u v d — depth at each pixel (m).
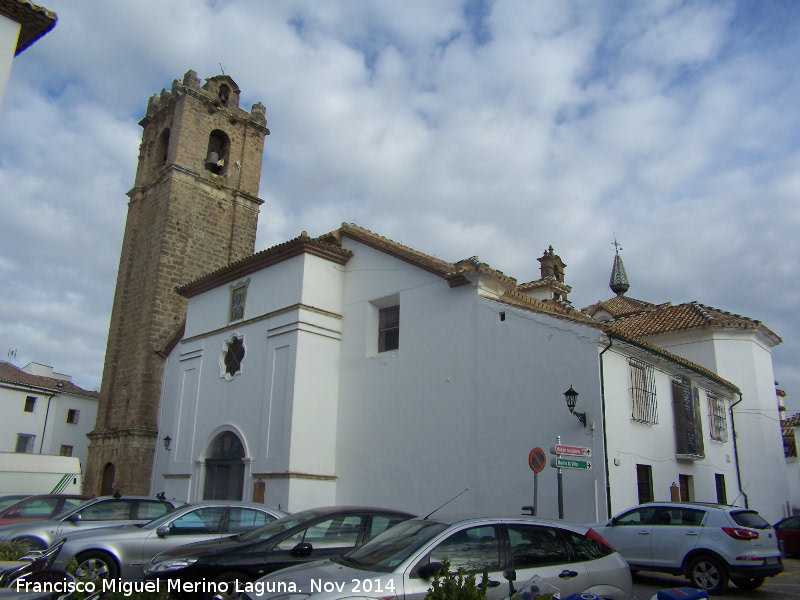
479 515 7.32
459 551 6.58
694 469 17.78
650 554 11.61
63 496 14.28
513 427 14.98
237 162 30.62
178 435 21.92
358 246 20.14
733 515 11.15
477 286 16.59
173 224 27.42
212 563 8.48
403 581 6.09
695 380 19.03
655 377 16.56
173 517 10.82
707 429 19.62
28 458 21.00
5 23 12.34
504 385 15.42
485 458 15.27
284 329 19.12
